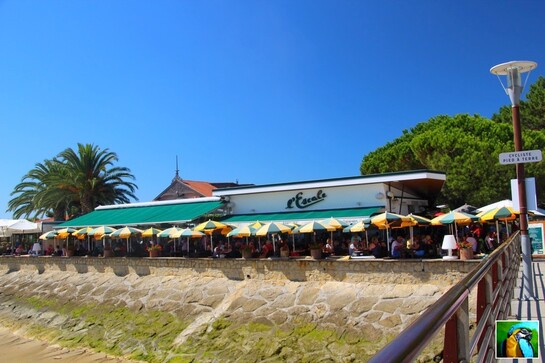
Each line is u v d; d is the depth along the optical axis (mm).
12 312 37875
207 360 23578
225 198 39750
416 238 30062
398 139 51812
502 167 37469
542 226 26172
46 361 26172
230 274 29844
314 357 21797
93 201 54719
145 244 42094
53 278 40500
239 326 25625
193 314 28344
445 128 46031
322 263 26297
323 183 34281
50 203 53344
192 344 25312
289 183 35969
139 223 41125
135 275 34875
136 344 27016
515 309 10266
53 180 52844
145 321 29469
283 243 30859
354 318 23078
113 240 44812
